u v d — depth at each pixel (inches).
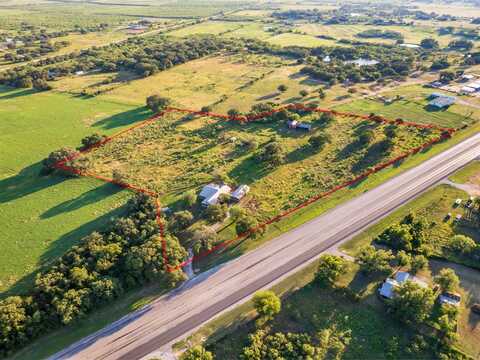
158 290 2834.6
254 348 2367.1
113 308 2696.9
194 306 2714.1
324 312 2647.6
